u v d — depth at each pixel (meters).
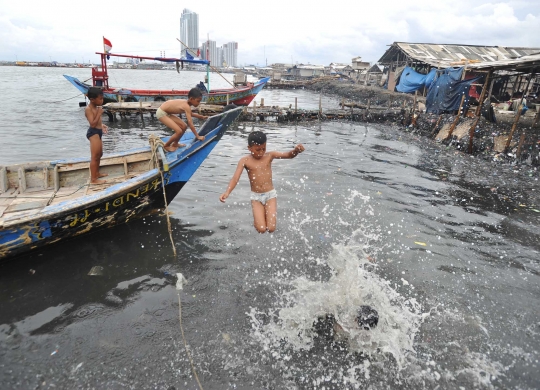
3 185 7.12
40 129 18.05
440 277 5.98
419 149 16.66
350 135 20.16
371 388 3.89
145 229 7.30
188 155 7.56
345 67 74.25
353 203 9.11
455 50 36.12
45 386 3.82
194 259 6.30
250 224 7.66
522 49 37.75
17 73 87.56
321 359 4.26
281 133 20.03
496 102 25.67
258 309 5.09
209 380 3.94
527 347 4.52
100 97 7.08
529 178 12.16
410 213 8.62
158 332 4.62
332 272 6.01
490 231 7.84
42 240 6.03
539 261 6.65
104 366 4.09
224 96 26.61
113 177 7.95
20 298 5.21
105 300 5.21
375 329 4.64
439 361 4.26
